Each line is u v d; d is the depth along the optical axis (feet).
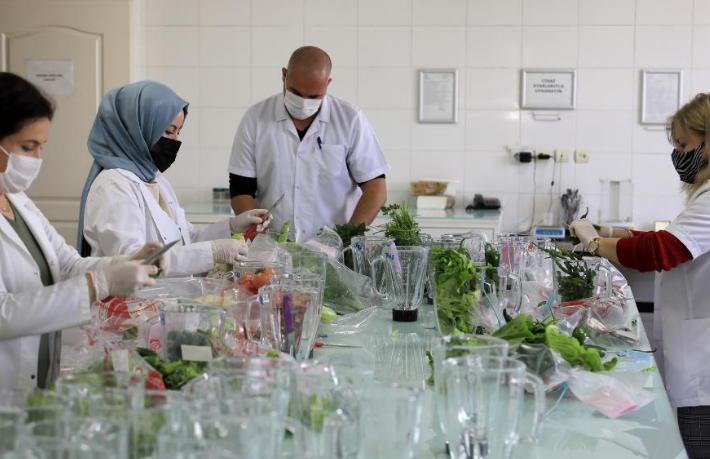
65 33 16.39
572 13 16.42
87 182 8.04
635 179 16.61
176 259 7.50
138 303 5.74
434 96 16.71
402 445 3.62
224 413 3.38
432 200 16.08
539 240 9.12
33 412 3.28
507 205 16.81
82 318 5.12
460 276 6.37
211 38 16.88
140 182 7.98
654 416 4.90
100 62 16.43
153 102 8.08
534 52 16.53
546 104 16.58
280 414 3.43
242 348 5.11
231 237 9.00
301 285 5.78
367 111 16.83
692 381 8.61
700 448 8.68
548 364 5.03
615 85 16.47
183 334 4.92
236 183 11.55
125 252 7.54
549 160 16.69
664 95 16.39
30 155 5.56
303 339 5.60
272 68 16.87
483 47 16.58
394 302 7.44
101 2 16.29
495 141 16.72
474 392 3.95
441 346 4.41
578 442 4.45
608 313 6.70
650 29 16.33
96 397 3.39
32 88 5.50
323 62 10.39
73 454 3.15
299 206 11.43
